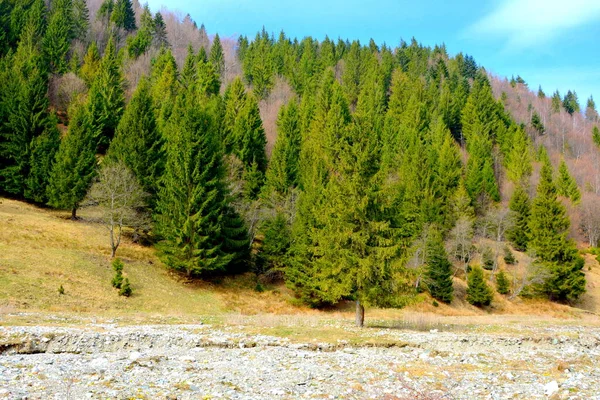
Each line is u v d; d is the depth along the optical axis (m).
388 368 15.81
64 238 40.81
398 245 25.06
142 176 47.19
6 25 95.81
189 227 39.41
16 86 59.66
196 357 16.75
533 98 182.62
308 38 152.00
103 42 124.06
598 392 12.80
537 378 14.95
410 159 70.69
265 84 115.44
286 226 47.00
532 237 60.44
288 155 59.88
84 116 54.50
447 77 139.88
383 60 135.62
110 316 27.22
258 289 42.78
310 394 12.07
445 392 12.90
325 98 75.50
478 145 89.56
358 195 26.23
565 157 127.19
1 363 13.95
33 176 52.12
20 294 27.98
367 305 26.17
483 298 50.94
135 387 11.72
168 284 38.19
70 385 11.49
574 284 54.88
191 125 42.06
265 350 18.73
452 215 63.88
